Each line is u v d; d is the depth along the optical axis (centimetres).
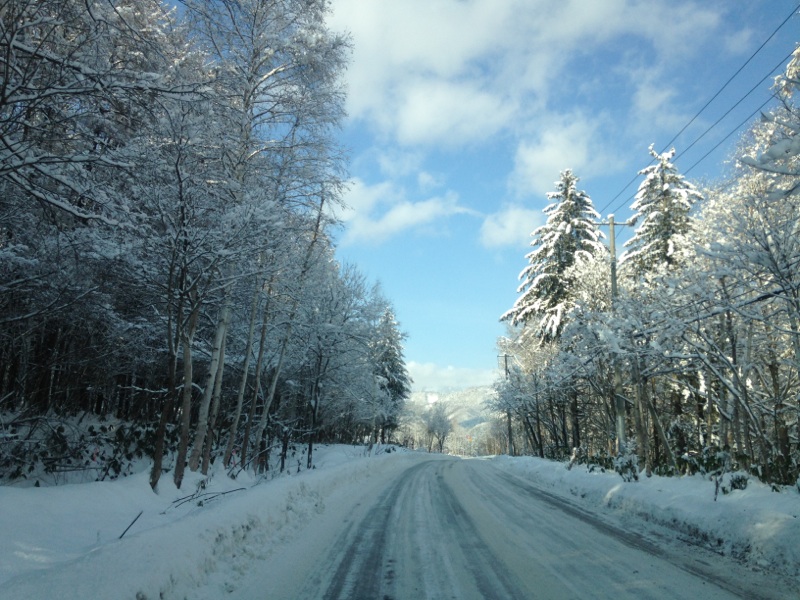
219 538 557
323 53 1353
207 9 976
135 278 1010
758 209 996
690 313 1233
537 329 2945
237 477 1471
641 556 642
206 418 1295
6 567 443
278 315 1895
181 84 729
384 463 2305
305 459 2531
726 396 1570
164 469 1376
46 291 1002
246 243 992
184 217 934
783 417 1562
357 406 3108
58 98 696
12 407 1215
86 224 883
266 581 521
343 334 2175
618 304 1547
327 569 579
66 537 562
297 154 1406
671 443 2294
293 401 2605
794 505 661
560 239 2931
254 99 1329
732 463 1002
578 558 634
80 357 1273
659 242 2492
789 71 941
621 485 1132
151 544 457
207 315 1406
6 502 570
